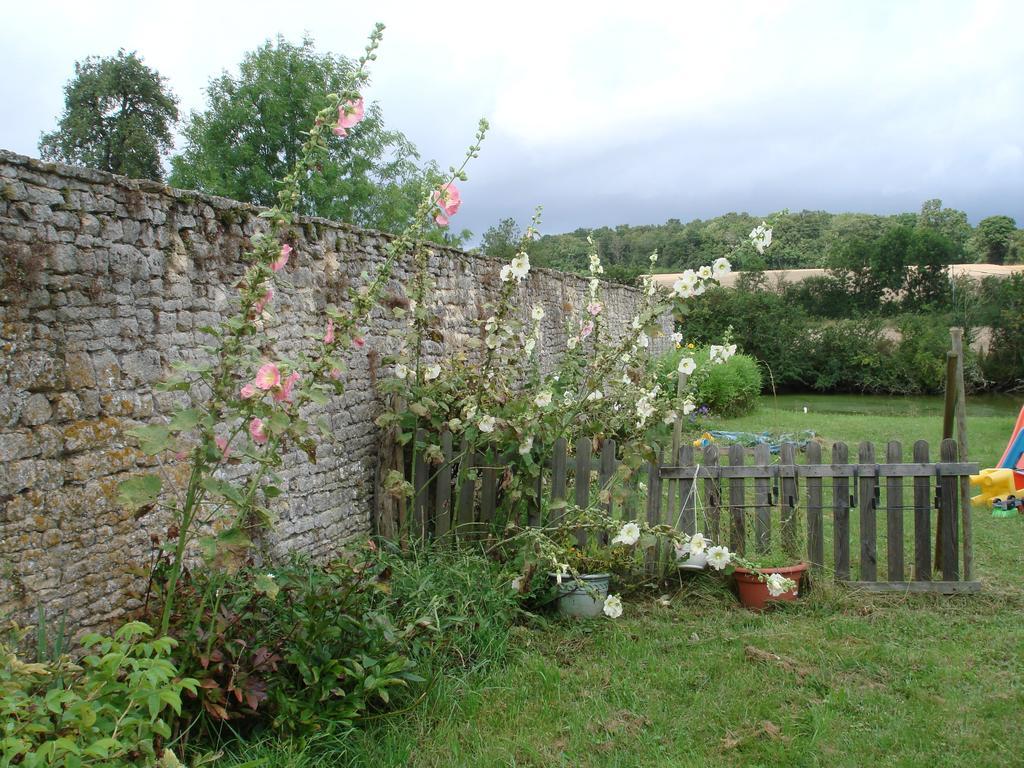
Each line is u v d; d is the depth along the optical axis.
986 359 25.23
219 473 4.37
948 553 5.48
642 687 4.07
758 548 5.57
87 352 3.50
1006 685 4.03
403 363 5.88
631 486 5.65
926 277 30.42
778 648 4.53
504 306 5.86
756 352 26.16
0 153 3.10
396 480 5.53
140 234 3.80
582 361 6.49
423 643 4.09
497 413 5.73
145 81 25.12
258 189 21.00
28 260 3.21
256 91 21.09
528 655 4.40
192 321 4.14
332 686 3.41
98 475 3.54
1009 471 7.94
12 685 2.39
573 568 4.85
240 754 3.15
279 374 2.96
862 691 3.99
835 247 34.34
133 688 2.40
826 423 15.69
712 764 3.36
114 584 3.61
